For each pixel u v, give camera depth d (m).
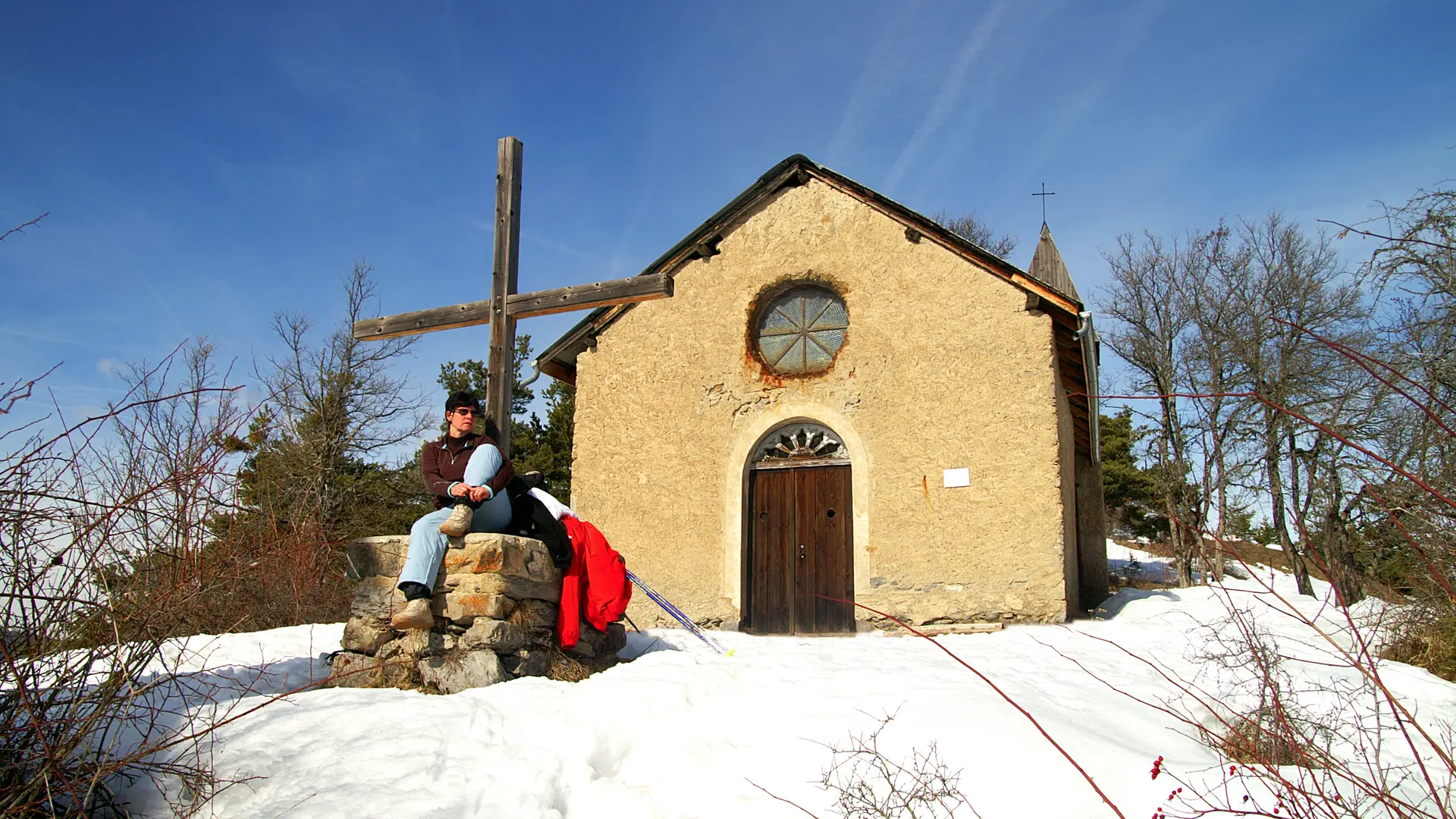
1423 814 3.15
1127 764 3.65
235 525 4.10
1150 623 7.98
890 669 5.41
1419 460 4.97
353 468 20.23
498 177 7.40
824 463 9.32
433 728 3.81
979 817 3.34
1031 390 8.49
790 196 9.92
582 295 6.93
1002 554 8.30
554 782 3.53
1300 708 4.39
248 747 3.59
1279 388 15.21
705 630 8.59
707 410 9.66
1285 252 16.77
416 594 4.68
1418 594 6.15
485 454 5.23
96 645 3.20
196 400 3.47
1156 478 18.64
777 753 3.85
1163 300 19.92
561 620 5.31
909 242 9.27
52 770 2.90
